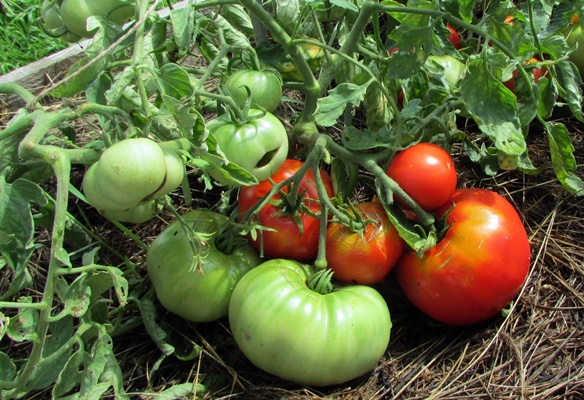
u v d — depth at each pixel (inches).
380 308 16.3
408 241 16.3
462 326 18.2
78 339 14.5
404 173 16.6
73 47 26.5
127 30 16.0
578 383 16.4
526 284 18.8
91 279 15.0
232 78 17.0
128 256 20.4
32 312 15.3
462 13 18.0
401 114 17.5
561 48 18.6
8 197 14.4
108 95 14.5
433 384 17.0
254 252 17.9
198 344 18.0
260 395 16.4
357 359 15.8
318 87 18.2
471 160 21.5
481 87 16.7
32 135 13.1
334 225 17.2
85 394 14.1
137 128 14.6
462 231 16.6
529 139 22.7
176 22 15.9
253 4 16.4
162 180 12.9
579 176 21.1
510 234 16.7
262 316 15.6
